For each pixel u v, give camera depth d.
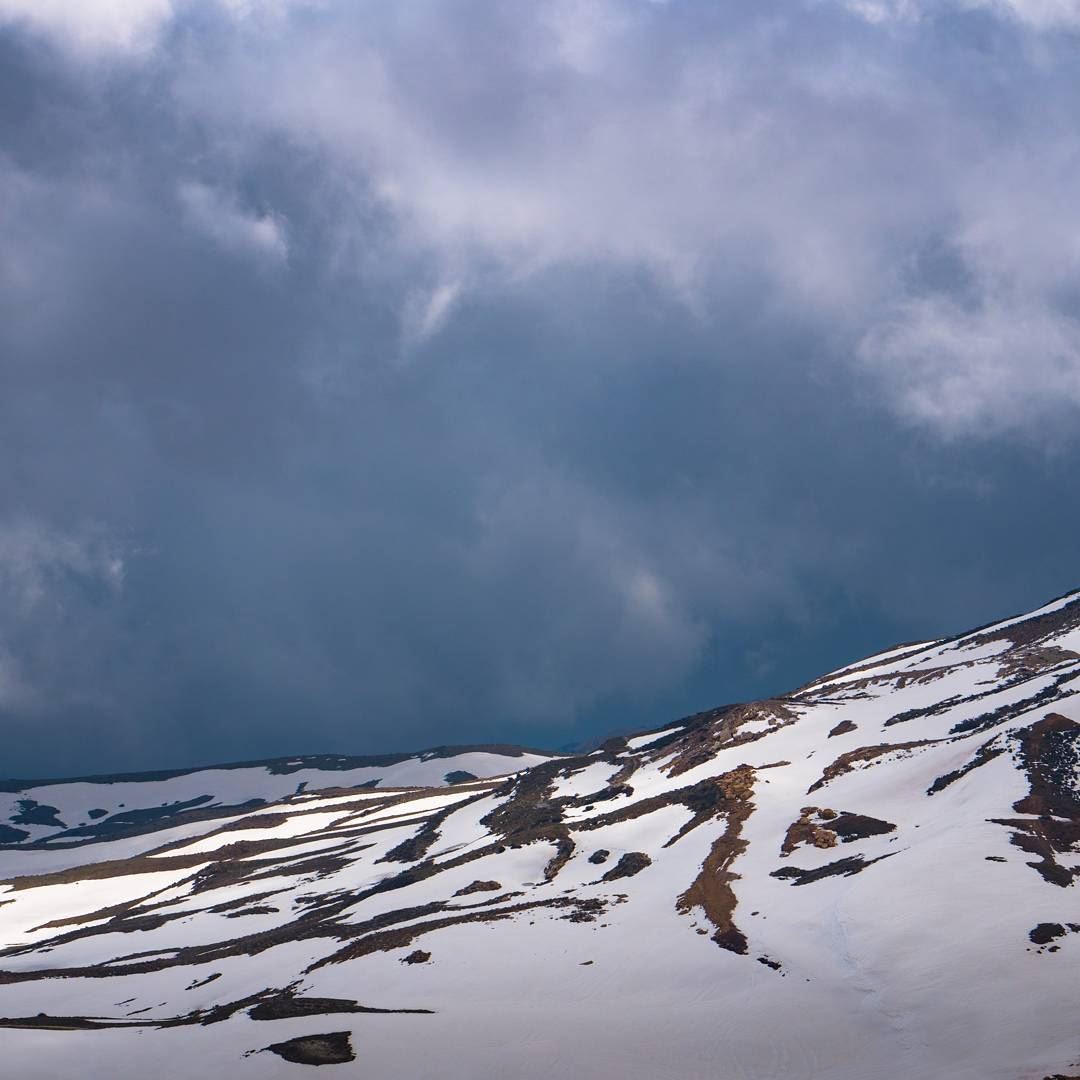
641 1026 50.06
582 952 62.75
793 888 67.12
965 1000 46.84
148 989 74.56
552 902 75.31
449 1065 45.94
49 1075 48.06
